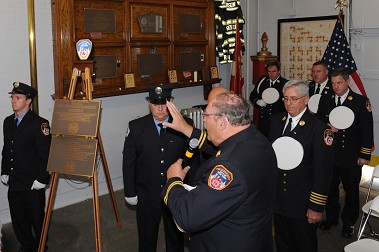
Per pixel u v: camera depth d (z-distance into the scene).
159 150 2.90
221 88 2.46
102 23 4.55
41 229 3.44
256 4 6.62
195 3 5.52
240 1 6.36
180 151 2.92
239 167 1.70
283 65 6.55
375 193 4.90
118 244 3.77
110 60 4.70
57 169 3.20
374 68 5.64
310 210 2.68
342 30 5.31
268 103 5.26
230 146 1.81
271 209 1.86
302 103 2.75
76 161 3.16
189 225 1.69
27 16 4.14
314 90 4.66
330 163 2.67
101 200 4.81
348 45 5.34
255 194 1.74
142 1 4.87
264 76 5.59
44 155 3.30
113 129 5.00
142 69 5.05
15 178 3.35
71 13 4.22
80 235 3.94
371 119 3.66
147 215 2.98
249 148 1.79
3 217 4.20
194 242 1.92
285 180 2.76
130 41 4.84
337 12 5.88
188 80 5.64
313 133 2.70
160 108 2.84
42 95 4.36
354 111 3.68
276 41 6.61
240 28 5.91
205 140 2.45
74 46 4.27
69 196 4.70
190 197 1.72
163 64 5.28
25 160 3.33
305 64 6.31
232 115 1.82
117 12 4.70
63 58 4.22
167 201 1.84
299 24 6.29
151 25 5.04
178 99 5.73
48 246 3.71
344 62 5.28
